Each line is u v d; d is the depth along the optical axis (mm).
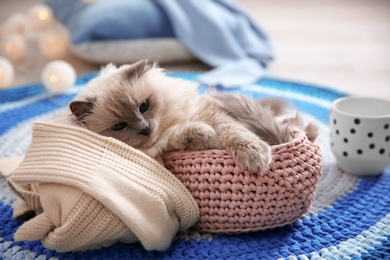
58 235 673
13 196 842
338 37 1733
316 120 1061
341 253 708
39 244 737
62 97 1198
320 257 702
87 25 1426
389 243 725
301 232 750
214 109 763
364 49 1605
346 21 1914
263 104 799
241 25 1476
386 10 2037
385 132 838
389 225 759
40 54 1604
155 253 717
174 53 1454
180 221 724
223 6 1551
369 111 911
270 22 1936
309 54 1575
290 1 2232
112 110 727
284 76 1396
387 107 895
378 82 1337
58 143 688
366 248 717
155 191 688
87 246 716
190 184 718
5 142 990
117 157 691
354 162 865
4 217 792
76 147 685
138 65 754
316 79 1371
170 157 738
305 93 1199
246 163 683
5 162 865
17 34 1559
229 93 798
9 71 1281
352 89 1294
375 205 806
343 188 854
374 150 847
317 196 834
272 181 686
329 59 1527
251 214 702
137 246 732
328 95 1184
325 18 1964
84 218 664
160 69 799
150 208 681
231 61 1408
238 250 712
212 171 701
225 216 710
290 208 707
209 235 749
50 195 677
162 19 1441
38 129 704
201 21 1429
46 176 667
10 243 744
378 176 883
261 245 721
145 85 750
